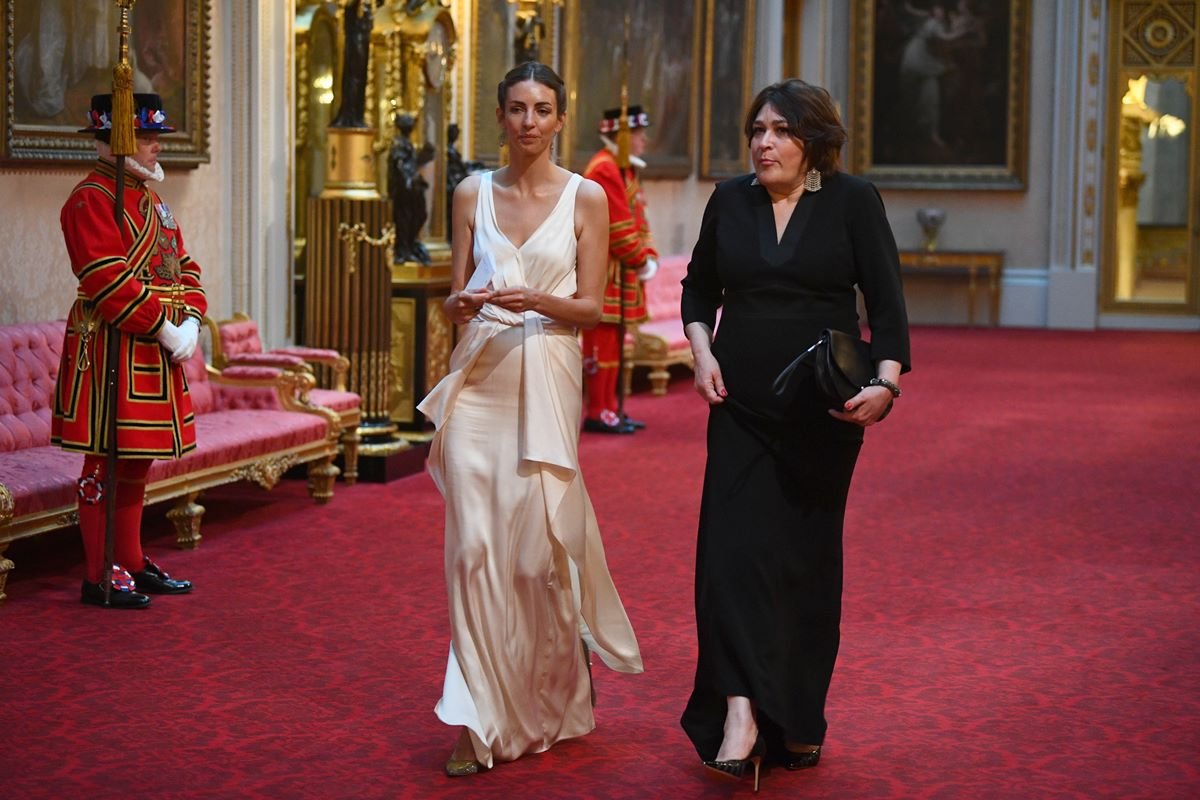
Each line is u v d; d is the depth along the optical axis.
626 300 10.75
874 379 3.75
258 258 8.79
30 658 5.00
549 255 4.04
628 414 11.79
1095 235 19.80
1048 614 5.80
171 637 5.29
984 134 20.05
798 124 3.86
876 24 20.22
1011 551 6.95
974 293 20.02
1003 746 4.25
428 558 6.60
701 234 4.10
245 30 8.62
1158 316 19.89
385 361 8.73
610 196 10.34
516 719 4.04
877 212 3.88
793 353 3.87
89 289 5.51
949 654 5.22
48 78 7.11
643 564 6.58
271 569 6.36
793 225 3.90
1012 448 10.13
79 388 5.62
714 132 17.17
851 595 6.08
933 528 7.48
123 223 5.61
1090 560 6.77
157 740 4.21
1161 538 7.28
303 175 9.20
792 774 4.01
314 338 8.69
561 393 4.02
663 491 8.41
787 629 3.91
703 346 3.97
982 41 19.92
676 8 15.80
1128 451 10.04
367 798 3.78
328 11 9.03
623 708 4.58
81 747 4.14
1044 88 19.86
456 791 3.84
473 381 4.03
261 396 7.79
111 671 4.87
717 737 3.88
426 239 9.89
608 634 4.22
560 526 3.99
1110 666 5.09
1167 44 19.55
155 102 5.69
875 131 20.34
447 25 9.91
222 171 8.60
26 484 5.70
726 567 3.85
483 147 11.35
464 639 3.94
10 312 7.02
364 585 6.10
